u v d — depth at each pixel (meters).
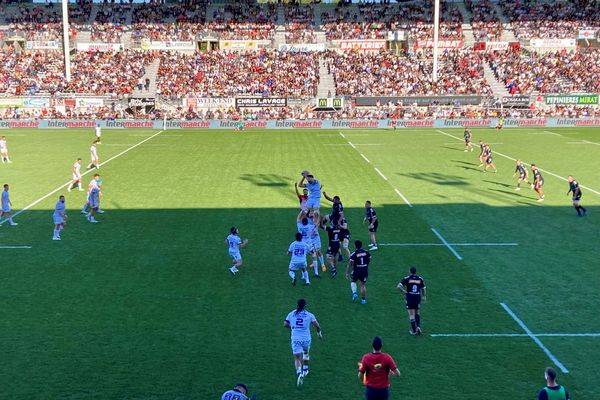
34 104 78.88
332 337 15.88
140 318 16.98
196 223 27.61
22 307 17.75
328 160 46.97
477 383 13.58
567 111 78.69
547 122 76.88
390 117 79.00
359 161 46.50
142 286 19.58
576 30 92.56
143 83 83.19
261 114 79.50
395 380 13.69
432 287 19.69
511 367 14.35
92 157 42.50
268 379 13.65
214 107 80.50
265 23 97.44
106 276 20.52
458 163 45.81
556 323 16.86
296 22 98.38
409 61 89.38
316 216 26.33
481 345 15.49
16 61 86.12
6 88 80.19
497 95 82.50
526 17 97.50
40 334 15.89
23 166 43.72
